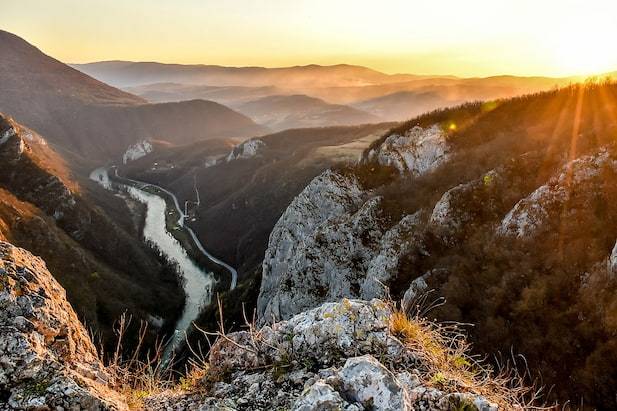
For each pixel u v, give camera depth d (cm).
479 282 2505
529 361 1912
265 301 5250
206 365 623
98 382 503
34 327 489
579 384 1697
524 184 3183
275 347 593
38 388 433
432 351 584
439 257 3002
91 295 7956
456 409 461
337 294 3659
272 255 5484
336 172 5153
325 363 555
